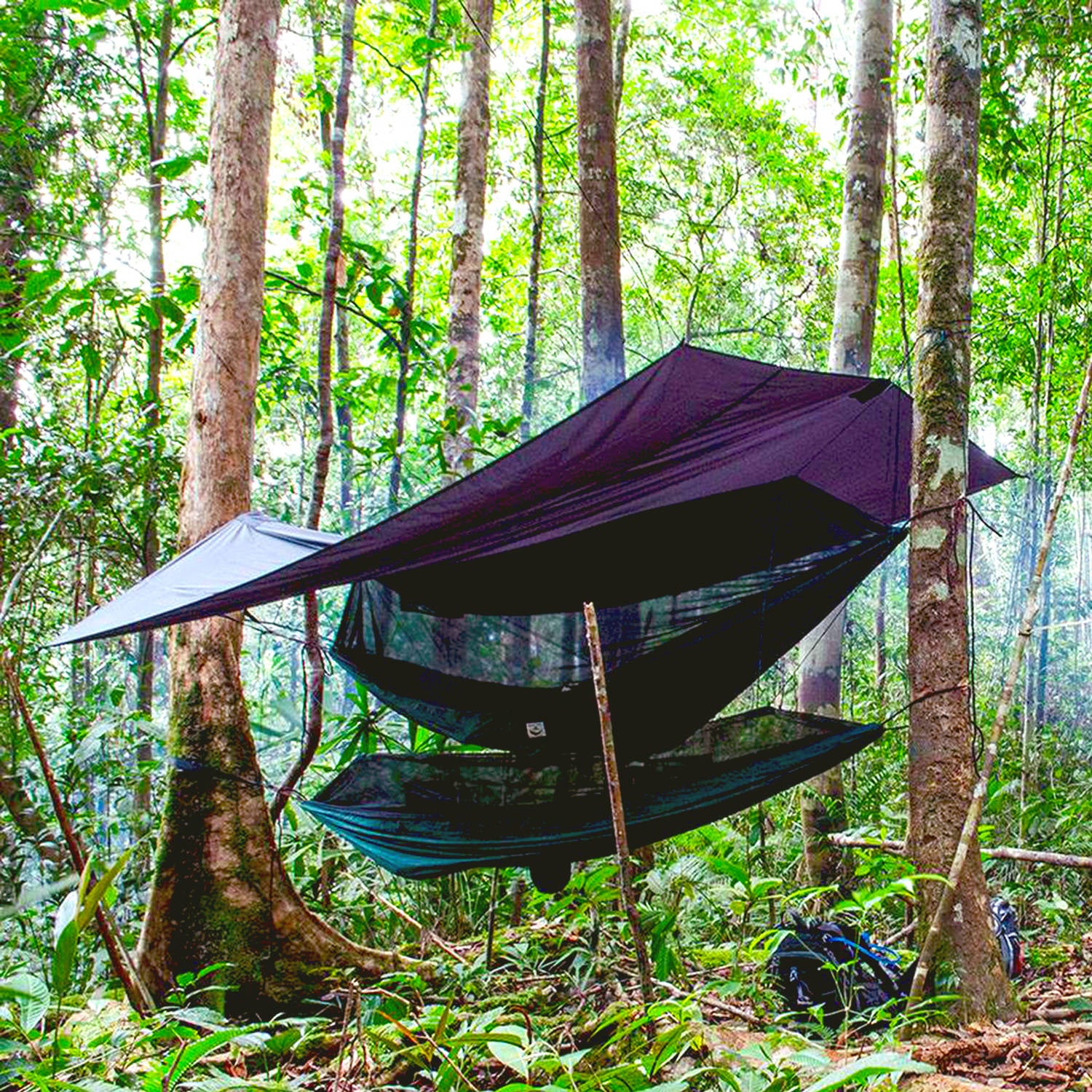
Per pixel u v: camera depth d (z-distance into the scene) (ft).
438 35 23.53
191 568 12.99
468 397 24.12
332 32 23.31
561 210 35.63
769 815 20.26
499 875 13.76
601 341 20.01
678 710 12.43
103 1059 9.12
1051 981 13.41
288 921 13.01
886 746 23.98
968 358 11.98
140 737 19.79
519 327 39.14
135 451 20.42
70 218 25.09
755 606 12.07
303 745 15.06
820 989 11.27
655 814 11.25
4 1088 8.17
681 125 36.78
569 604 12.67
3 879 16.96
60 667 25.72
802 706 19.34
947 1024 10.27
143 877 17.04
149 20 22.58
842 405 12.73
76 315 20.21
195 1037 8.82
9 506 19.98
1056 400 25.91
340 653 14.61
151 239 23.67
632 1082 7.44
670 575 12.44
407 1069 9.75
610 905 13.83
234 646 13.80
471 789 12.42
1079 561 35.65
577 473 11.37
